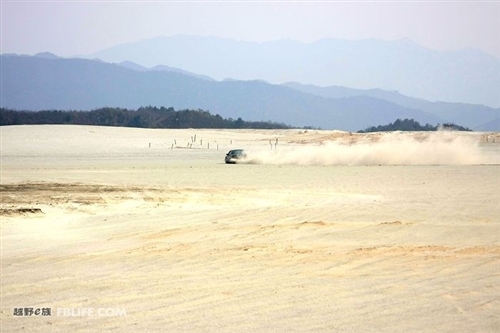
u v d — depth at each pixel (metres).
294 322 21.08
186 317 22.03
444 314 21.61
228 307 23.09
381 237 37.12
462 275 27.09
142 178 87.81
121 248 36.06
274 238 37.38
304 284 26.11
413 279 26.56
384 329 20.17
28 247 37.00
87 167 116.94
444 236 37.25
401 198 60.47
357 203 56.00
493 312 21.72
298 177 88.88
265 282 26.66
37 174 96.69
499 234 37.72
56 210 52.09
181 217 48.41
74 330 21.08
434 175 90.38
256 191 67.81
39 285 27.44
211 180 84.12
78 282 27.78
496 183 76.19
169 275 28.66
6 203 55.72
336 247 34.19
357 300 23.53
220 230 41.00
